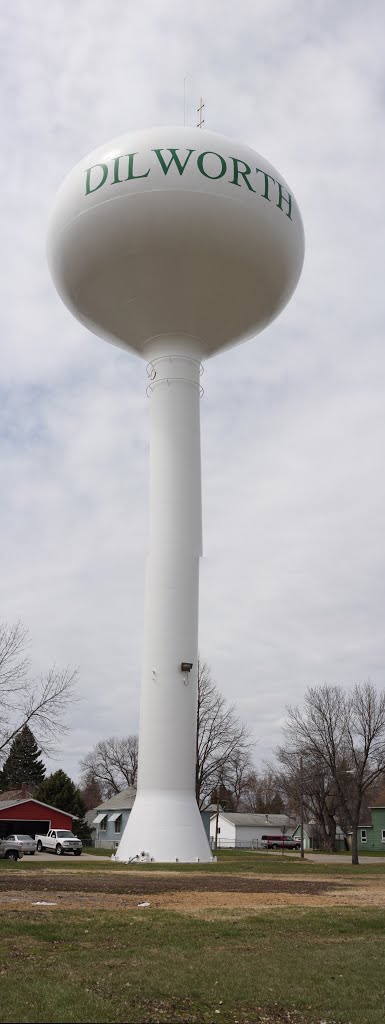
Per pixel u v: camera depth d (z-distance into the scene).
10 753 36.88
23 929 10.70
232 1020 7.04
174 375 25.86
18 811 47.34
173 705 23.95
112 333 26.73
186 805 23.66
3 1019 6.58
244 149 24.62
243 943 10.49
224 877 20.20
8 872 21.16
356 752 45.81
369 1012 7.38
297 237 25.41
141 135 23.91
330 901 15.52
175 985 8.02
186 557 24.80
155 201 22.86
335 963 9.32
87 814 78.19
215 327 25.88
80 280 24.80
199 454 25.92
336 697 49.81
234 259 23.80
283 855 45.25
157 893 15.94
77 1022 6.59
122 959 9.12
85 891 15.99
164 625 24.38
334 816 60.78
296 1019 7.14
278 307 26.41
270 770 79.31
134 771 77.00
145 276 24.12
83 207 23.67
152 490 25.53
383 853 53.03
